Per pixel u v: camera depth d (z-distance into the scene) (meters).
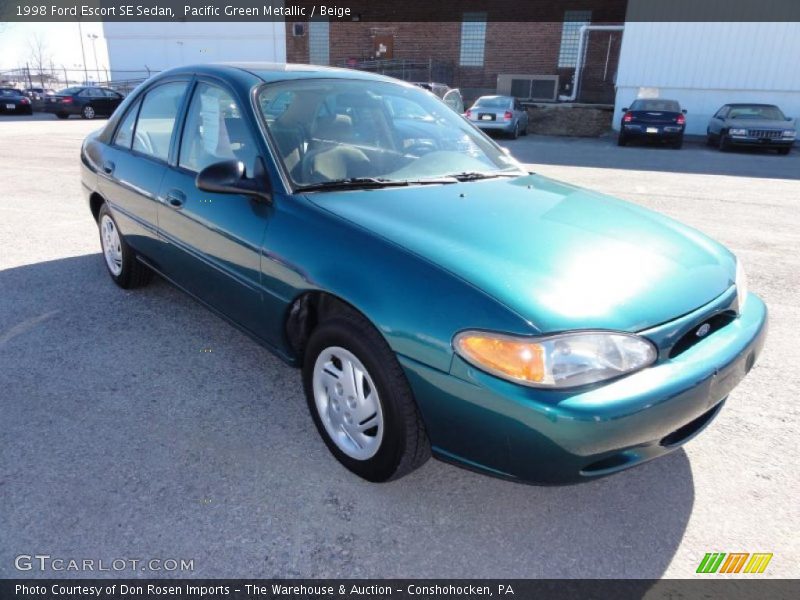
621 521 2.18
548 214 2.53
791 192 8.77
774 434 2.70
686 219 6.80
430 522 2.16
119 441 2.55
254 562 1.96
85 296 4.16
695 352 2.05
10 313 3.85
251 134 2.70
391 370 2.07
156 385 3.01
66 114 21.53
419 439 2.13
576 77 22.64
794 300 4.34
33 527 2.06
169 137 3.35
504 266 2.04
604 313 1.90
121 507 2.17
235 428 2.67
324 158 2.72
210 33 26.86
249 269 2.60
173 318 3.82
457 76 24.72
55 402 2.83
